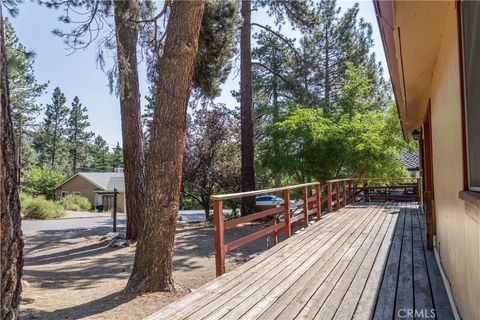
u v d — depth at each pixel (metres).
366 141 12.34
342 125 12.76
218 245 4.33
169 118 5.30
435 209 5.32
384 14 2.57
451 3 2.68
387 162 12.77
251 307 3.23
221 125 16.12
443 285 3.74
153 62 7.08
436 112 4.52
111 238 10.69
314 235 6.68
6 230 3.08
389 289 3.64
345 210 10.41
